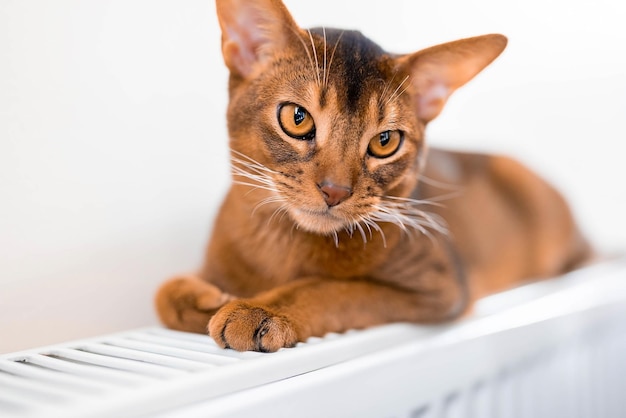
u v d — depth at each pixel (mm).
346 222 379
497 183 556
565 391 438
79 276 394
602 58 580
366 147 382
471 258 510
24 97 371
